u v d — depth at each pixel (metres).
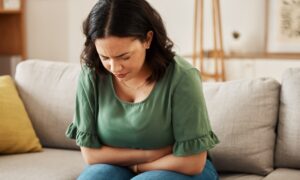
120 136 1.31
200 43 3.15
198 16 3.28
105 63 1.19
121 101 1.31
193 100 1.24
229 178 1.53
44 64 2.00
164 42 1.23
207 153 1.42
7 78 1.94
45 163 1.65
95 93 1.36
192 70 1.29
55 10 3.59
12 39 3.45
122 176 1.31
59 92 1.88
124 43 1.13
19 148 1.78
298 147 1.50
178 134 1.25
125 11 1.13
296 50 3.03
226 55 3.25
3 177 1.50
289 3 3.01
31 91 1.93
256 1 3.15
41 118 1.89
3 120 1.76
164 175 1.23
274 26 3.09
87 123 1.37
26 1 3.59
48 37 3.64
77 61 3.61
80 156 1.77
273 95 1.57
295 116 1.52
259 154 1.52
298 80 1.55
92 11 1.18
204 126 1.26
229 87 1.62
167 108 1.25
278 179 1.41
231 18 3.25
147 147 1.30
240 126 1.54
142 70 1.27
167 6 3.42
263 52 3.17
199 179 1.28
